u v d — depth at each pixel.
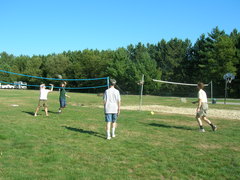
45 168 4.49
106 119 6.83
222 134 7.89
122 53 56.28
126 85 55.28
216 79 47.31
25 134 7.07
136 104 20.58
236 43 50.25
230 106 20.55
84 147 5.91
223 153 5.69
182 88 54.28
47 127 8.27
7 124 8.56
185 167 4.70
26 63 76.88
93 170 4.46
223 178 4.24
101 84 59.03
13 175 4.13
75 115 11.56
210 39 52.88
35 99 21.86
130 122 9.94
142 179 4.12
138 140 6.75
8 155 5.14
